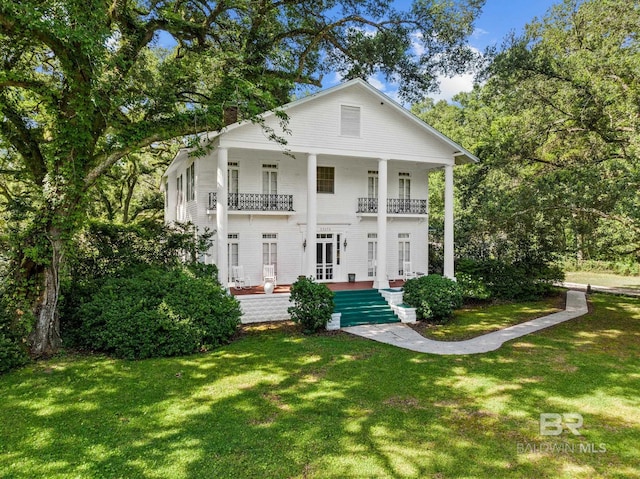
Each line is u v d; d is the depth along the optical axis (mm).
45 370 10023
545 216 14906
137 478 5684
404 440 6746
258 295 15844
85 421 7395
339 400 8359
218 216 15555
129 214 33938
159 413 7727
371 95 17875
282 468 5914
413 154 18812
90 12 10062
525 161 20375
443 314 15852
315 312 13766
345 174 20250
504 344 12672
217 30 17281
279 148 16328
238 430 7059
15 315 10906
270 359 11070
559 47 18688
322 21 20203
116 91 11656
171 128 12984
